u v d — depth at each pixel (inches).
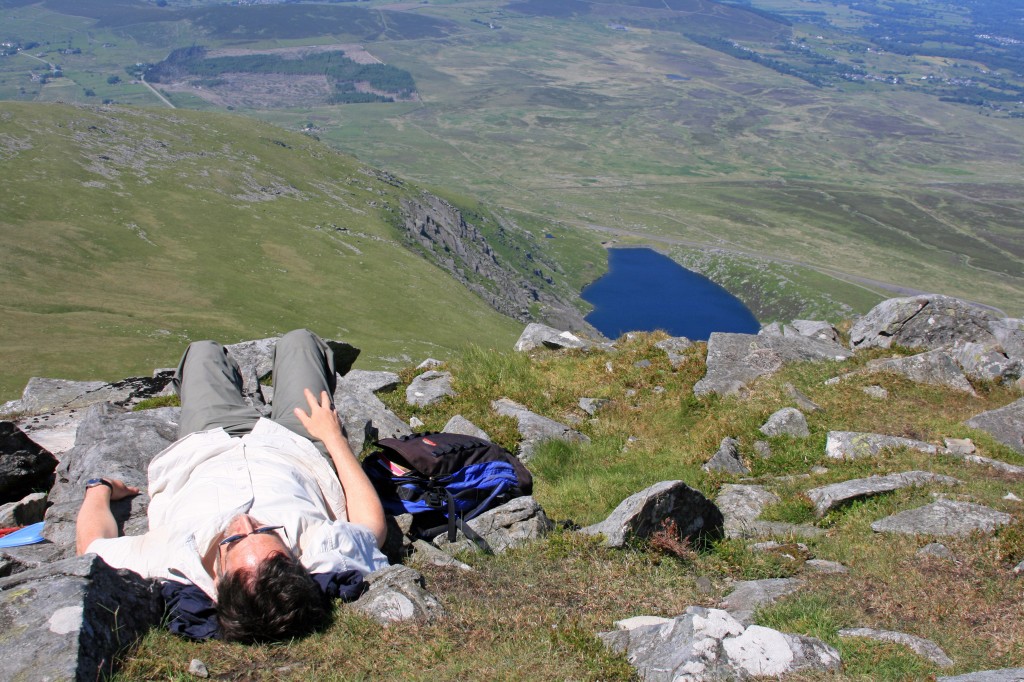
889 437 179.3
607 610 114.8
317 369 125.5
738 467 175.0
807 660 99.8
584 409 209.2
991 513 142.2
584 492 160.1
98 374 1615.4
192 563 103.6
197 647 99.3
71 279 2290.8
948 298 258.7
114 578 100.1
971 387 220.5
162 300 2271.2
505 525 133.2
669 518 138.0
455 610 109.3
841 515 151.3
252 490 109.6
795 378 225.5
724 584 128.9
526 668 99.5
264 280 2583.7
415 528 130.0
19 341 1760.6
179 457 115.5
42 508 141.6
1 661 90.4
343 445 119.7
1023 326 248.5
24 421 172.7
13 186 2795.3
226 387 123.9
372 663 99.0
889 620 117.1
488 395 210.2
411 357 2025.1
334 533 108.8
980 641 111.5
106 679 91.9
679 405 207.3
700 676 96.0
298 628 101.8
